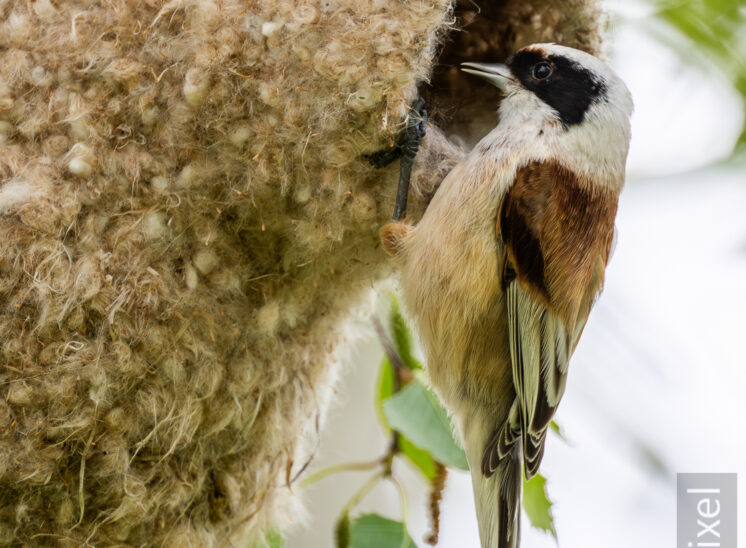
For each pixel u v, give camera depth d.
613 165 6.42
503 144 6.30
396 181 6.43
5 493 5.74
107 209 5.92
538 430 6.02
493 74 6.61
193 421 6.18
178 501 6.20
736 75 8.27
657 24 8.36
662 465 8.56
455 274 6.13
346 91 5.87
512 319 6.07
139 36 5.97
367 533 6.90
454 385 6.37
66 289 5.71
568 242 6.16
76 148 5.81
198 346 6.12
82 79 5.95
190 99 5.89
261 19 5.93
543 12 7.48
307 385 7.10
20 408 5.67
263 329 6.50
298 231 6.35
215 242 6.30
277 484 7.04
